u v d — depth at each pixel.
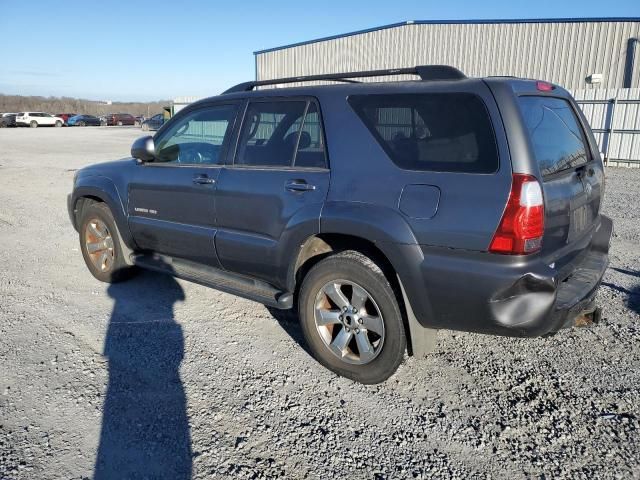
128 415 3.09
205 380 3.48
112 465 2.67
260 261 3.81
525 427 2.97
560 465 2.66
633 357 3.74
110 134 37.59
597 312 3.49
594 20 19.17
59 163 17.69
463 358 3.77
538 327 2.85
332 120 3.46
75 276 5.62
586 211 3.56
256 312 4.62
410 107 3.15
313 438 2.89
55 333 4.18
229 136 4.05
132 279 5.48
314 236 3.51
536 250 2.82
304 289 3.57
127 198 4.80
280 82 4.02
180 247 4.43
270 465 2.67
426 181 3.01
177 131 4.54
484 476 2.60
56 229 7.90
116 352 3.86
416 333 3.23
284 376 3.54
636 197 10.51
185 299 4.93
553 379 3.47
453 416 3.09
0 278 5.55
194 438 2.88
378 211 3.13
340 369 3.50
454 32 22.11
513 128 2.82
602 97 17.00
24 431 2.93
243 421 3.04
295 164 3.62
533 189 2.75
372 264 3.26
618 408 3.13
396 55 23.89
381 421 3.05
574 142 3.70
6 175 14.30
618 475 2.58
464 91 2.99
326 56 26.38
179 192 4.31
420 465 2.68
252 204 3.77
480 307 2.88
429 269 2.98
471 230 2.84
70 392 3.32
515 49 20.95
